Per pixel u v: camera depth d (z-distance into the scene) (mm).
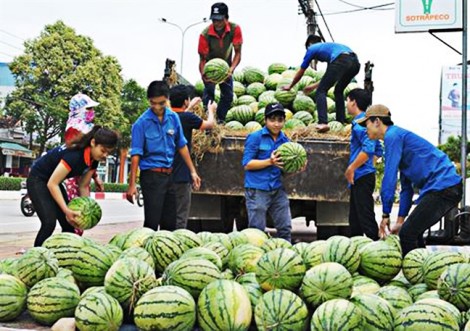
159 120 6535
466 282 3721
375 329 3549
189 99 8461
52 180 5504
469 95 25922
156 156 6551
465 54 10031
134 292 3807
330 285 3676
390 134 5449
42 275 4055
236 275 4496
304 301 3758
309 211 9469
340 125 8953
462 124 9844
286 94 10102
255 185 6875
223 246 4789
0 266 4340
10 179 34250
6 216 16859
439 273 4133
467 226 8625
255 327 3791
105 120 42938
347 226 9320
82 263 4211
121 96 50875
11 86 57312
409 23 10961
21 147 48281
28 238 10766
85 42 43062
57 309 3789
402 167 5539
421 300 3676
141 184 6629
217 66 8805
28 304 3859
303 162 6836
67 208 5555
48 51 41844
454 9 10750
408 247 5348
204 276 3885
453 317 3449
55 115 41531
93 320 3539
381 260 4316
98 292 3771
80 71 42031
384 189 5488
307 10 22672
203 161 8547
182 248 4586
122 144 43594
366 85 10586
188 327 3592
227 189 8523
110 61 43938
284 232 7016
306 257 4383
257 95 10961
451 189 5270
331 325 3398
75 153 5562
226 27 8938
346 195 8359
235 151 8492
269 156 6898
